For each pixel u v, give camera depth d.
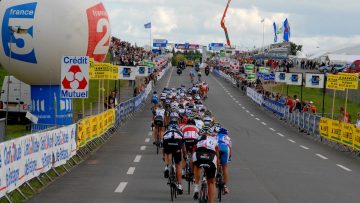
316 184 14.51
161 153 20.59
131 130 30.31
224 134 12.16
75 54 24.09
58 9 23.48
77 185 13.60
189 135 13.16
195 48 132.38
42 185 13.46
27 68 24.38
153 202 11.58
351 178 15.83
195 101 28.94
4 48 24.06
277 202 11.84
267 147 23.81
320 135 28.50
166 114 20.53
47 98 25.62
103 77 27.05
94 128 22.22
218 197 12.03
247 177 15.48
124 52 86.56
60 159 15.78
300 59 102.88
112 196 12.16
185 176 13.41
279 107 41.91
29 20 23.38
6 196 10.88
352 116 46.44
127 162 18.11
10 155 11.14
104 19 25.09
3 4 23.91
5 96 33.44
